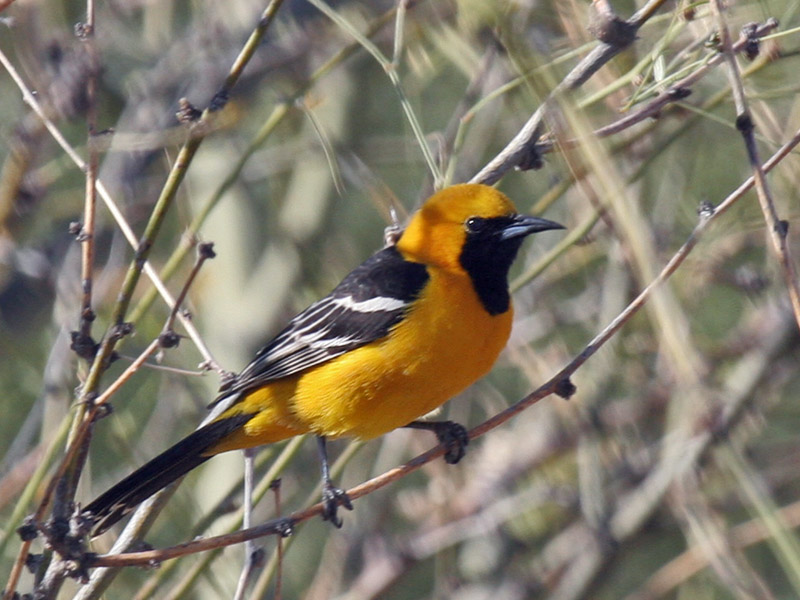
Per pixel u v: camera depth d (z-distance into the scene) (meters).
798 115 9.45
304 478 13.45
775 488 13.78
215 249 14.43
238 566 11.27
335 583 12.84
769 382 13.04
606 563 12.77
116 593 10.59
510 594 13.38
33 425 10.64
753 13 8.69
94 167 7.01
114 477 12.52
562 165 8.72
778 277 12.12
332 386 8.70
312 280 13.82
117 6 13.27
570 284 14.39
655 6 7.57
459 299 8.67
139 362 6.80
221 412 8.94
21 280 13.15
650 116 8.08
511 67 7.99
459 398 13.39
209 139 13.62
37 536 7.04
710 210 7.05
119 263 11.93
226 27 12.72
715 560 10.78
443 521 13.46
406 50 10.02
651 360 12.86
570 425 13.48
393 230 9.57
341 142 12.19
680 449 11.59
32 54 9.68
